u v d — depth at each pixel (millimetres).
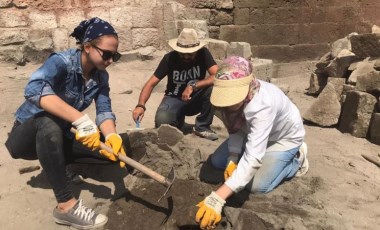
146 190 2955
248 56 6180
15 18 6199
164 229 2619
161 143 3295
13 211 2801
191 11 7434
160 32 7160
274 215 2604
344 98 4898
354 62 5504
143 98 3865
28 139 2680
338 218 2744
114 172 3350
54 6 6402
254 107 2566
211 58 3900
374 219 2826
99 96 2951
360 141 4410
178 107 3947
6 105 4809
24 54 6199
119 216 2727
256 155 2555
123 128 4488
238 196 2965
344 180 3367
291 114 2951
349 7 8984
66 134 2879
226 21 8141
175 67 3891
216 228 2615
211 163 3336
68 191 2643
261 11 8266
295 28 8594
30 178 3248
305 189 3102
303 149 3244
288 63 8727
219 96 2475
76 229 2650
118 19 6816
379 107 4398
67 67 2619
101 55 2545
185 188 2947
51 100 2492
